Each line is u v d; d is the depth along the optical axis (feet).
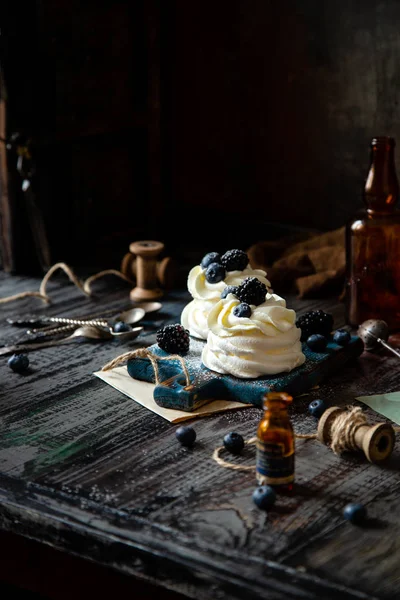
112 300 4.37
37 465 3.04
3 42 4.43
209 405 3.34
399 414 3.31
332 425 3.07
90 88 4.86
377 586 2.56
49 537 2.83
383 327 3.73
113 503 2.86
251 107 5.08
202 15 5.08
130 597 2.90
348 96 4.78
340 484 2.94
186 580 2.65
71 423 3.27
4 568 3.03
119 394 3.45
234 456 3.08
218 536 2.73
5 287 4.54
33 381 3.55
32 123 4.63
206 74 5.16
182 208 5.41
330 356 3.52
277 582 2.58
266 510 2.83
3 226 4.67
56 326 4.04
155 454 3.09
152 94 5.13
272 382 3.34
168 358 3.43
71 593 2.97
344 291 4.31
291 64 4.91
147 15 5.01
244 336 3.36
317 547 2.69
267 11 4.90
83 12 4.74
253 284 3.39
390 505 2.85
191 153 5.34
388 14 4.58
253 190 5.20
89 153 4.91
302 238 4.88
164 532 2.74
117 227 5.16
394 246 3.92
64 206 4.86
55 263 4.84
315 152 4.95
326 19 4.75
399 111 4.68
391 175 3.88
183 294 4.44
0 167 4.59
